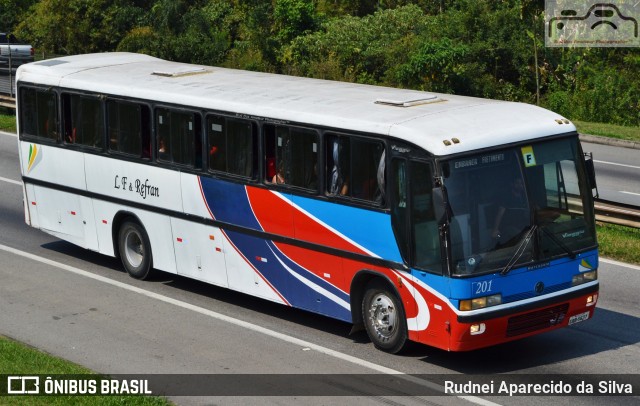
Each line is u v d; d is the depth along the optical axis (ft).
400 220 38.32
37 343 41.81
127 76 52.75
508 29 133.18
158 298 48.73
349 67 134.41
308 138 41.86
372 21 143.33
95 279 52.11
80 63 56.85
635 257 53.47
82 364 39.09
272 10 153.28
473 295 36.40
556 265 38.29
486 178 37.17
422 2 156.04
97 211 53.36
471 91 126.72
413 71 126.52
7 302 47.98
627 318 44.37
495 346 41.09
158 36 145.07
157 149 49.26
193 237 48.06
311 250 42.34
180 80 50.93
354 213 40.14
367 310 40.63
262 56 142.72
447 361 39.22
